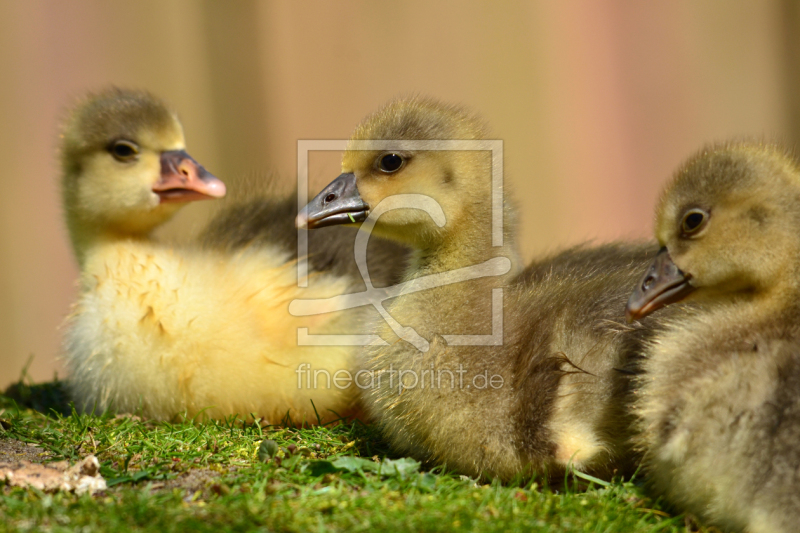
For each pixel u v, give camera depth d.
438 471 8.83
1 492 7.59
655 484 8.02
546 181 23.81
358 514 7.29
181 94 23.38
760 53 24.30
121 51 22.94
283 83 23.97
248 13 23.78
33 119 22.09
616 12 24.00
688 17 24.14
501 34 23.92
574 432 8.33
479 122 10.08
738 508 7.39
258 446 9.12
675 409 7.76
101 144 11.90
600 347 8.68
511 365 8.60
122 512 7.15
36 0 22.22
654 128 24.09
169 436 9.55
